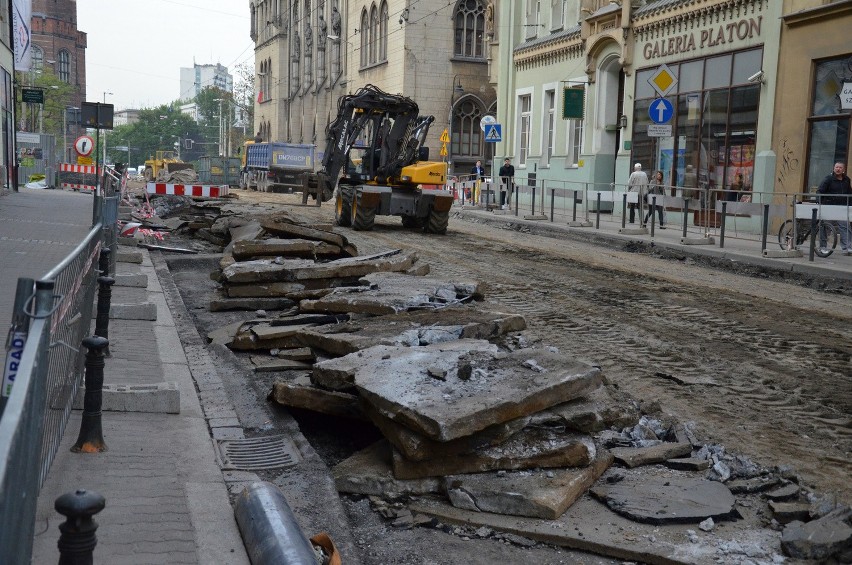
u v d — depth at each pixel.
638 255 19.03
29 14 32.09
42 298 3.37
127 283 11.29
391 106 23.14
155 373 6.96
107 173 13.37
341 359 6.27
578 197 25.95
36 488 3.16
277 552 3.73
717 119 25.22
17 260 12.23
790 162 22.20
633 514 4.72
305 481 5.13
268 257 12.34
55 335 4.18
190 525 4.16
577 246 20.64
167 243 17.50
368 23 58.97
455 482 4.95
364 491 5.07
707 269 16.86
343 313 8.80
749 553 4.36
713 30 25.25
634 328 10.05
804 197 19.44
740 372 8.05
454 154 52.81
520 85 37.47
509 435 5.20
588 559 4.40
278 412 6.38
